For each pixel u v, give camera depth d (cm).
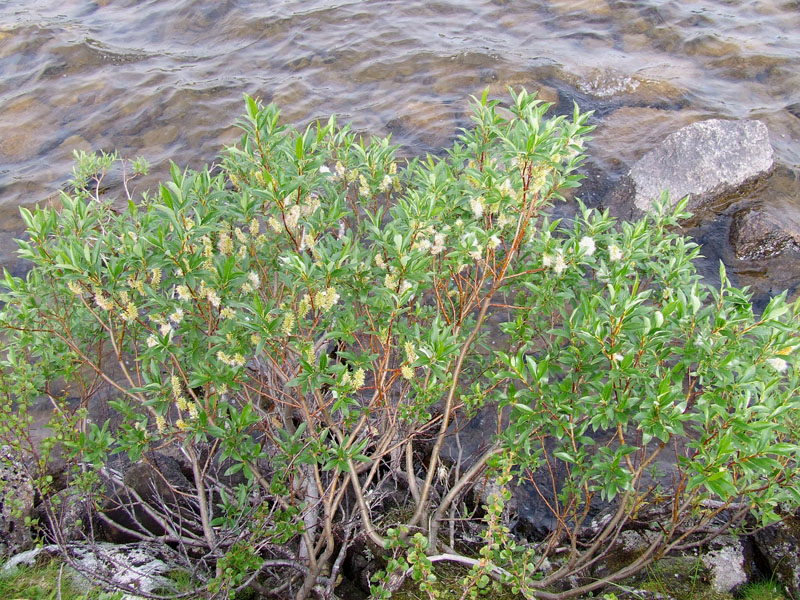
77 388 155
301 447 112
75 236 115
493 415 147
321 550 128
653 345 100
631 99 239
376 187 130
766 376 101
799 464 103
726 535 121
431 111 236
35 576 117
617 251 110
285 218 108
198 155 224
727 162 194
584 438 108
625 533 125
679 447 137
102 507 125
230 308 109
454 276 117
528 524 132
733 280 178
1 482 124
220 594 110
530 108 108
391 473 130
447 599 113
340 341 138
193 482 140
